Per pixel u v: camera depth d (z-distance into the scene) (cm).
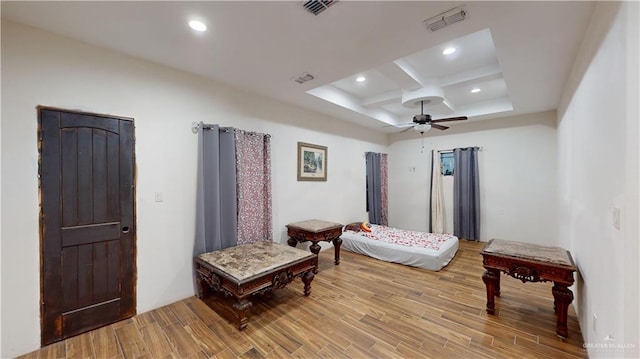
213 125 299
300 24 196
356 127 558
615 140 136
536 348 199
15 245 192
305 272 283
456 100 476
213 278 253
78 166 218
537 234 474
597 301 169
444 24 196
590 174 188
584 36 203
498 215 513
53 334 206
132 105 247
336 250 396
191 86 289
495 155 516
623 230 124
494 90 421
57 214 208
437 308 261
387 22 193
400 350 199
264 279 242
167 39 217
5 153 188
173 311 256
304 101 393
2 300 188
